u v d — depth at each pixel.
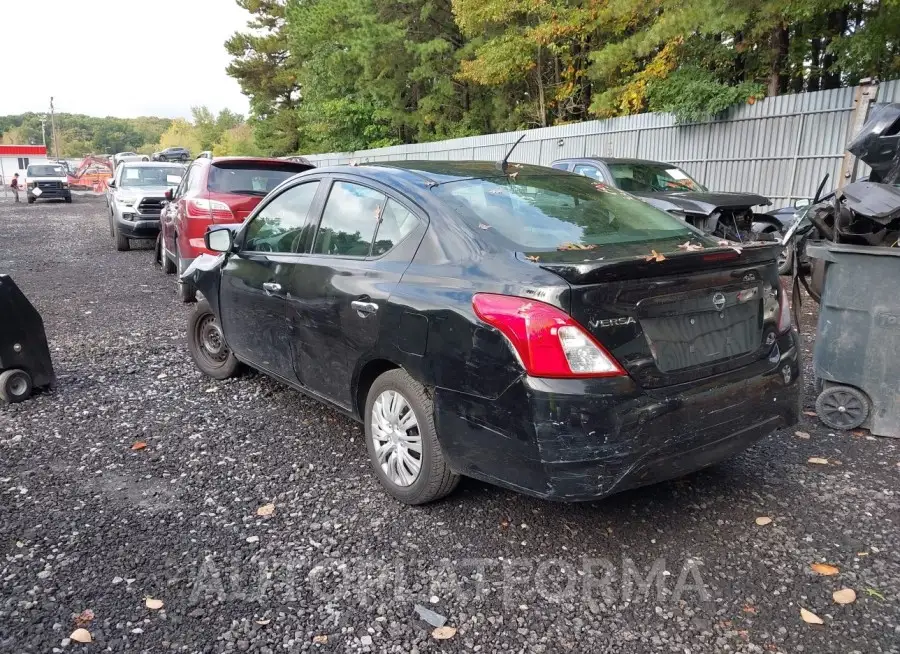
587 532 3.32
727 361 3.15
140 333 7.26
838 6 12.45
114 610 2.77
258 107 44.75
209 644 2.59
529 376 2.81
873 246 4.23
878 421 4.34
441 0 26.39
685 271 2.97
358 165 4.23
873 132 5.15
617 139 16.91
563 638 2.61
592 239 3.41
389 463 3.65
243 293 4.78
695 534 3.30
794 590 2.88
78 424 4.71
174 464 4.10
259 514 3.52
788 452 4.18
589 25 18.39
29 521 3.44
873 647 2.55
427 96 28.20
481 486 3.78
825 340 4.43
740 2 12.85
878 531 3.30
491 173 3.96
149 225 13.57
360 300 3.62
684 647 2.56
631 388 2.82
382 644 2.59
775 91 15.87
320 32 32.53
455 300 3.10
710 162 14.55
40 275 11.09
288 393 5.32
